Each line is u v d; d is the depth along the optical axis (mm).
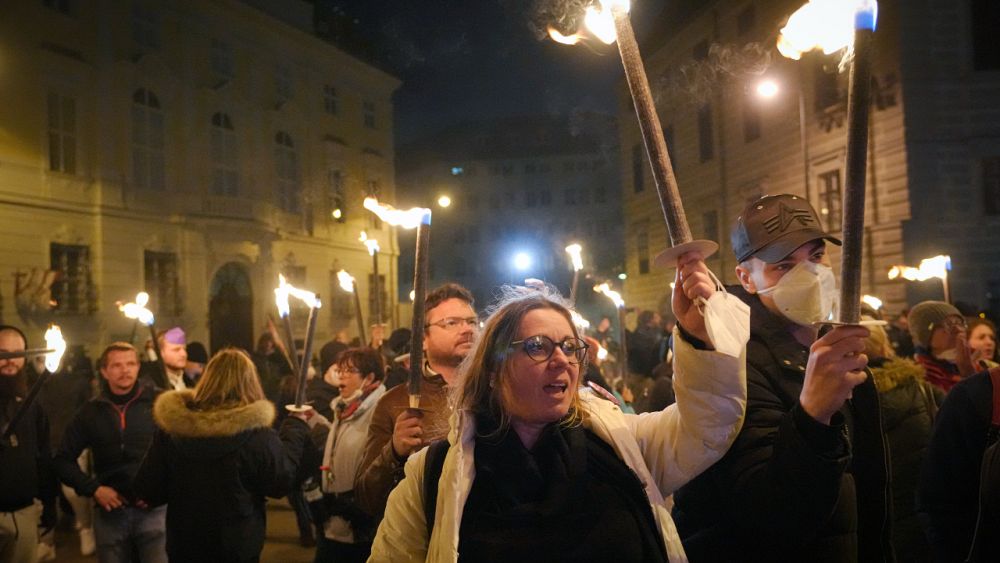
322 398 5980
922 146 14789
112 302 16797
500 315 1729
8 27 14906
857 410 1798
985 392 2102
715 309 1431
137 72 17766
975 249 14711
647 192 24672
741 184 19844
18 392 3959
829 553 1675
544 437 1688
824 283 1576
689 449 1646
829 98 16484
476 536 1618
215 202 19766
